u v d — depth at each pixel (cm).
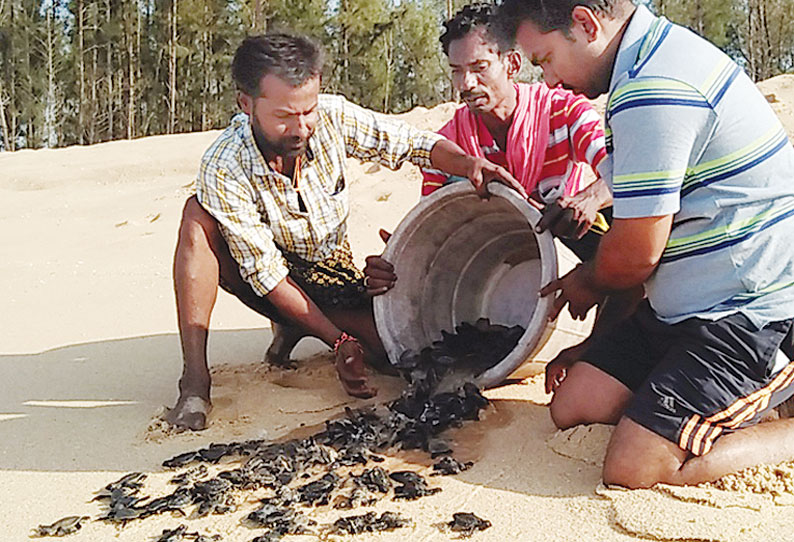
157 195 1111
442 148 410
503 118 415
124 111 3903
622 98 302
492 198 405
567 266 395
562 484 308
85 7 3803
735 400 300
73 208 1096
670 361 308
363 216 844
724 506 281
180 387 387
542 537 274
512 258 461
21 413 400
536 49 319
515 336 412
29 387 438
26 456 350
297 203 401
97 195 1212
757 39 3141
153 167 1371
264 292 400
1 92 3716
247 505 303
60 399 418
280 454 334
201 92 3866
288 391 412
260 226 396
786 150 313
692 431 294
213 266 395
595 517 283
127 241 841
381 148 415
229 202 388
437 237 434
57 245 879
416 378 395
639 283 321
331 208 411
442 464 326
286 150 380
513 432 356
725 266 306
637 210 300
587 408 333
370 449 346
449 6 3100
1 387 440
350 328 436
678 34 306
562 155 418
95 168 1377
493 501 299
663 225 302
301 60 365
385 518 286
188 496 306
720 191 304
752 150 303
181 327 391
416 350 421
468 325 433
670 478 294
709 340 304
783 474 294
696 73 299
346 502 301
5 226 1016
